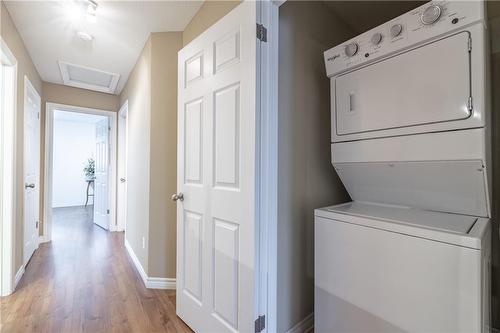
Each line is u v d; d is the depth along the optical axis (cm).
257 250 126
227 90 140
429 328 97
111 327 166
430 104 111
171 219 222
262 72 128
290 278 151
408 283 103
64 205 674
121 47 253
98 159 454
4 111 209
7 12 194
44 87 347
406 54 119
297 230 156
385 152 128
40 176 343
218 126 145
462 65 102
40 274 244
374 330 113
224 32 142
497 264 145
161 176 224
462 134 104
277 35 134
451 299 92
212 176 149
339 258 128
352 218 123
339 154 149
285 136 149
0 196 205
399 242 106
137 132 277
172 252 221
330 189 181
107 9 194
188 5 191
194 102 166
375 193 151
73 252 307
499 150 146
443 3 105
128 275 245
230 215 136
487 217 114
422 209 134
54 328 164
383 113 128
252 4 126
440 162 111
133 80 300
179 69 181
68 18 205
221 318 142
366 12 188
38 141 318
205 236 154
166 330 164
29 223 278
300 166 158
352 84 141
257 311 125
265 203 129
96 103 388
